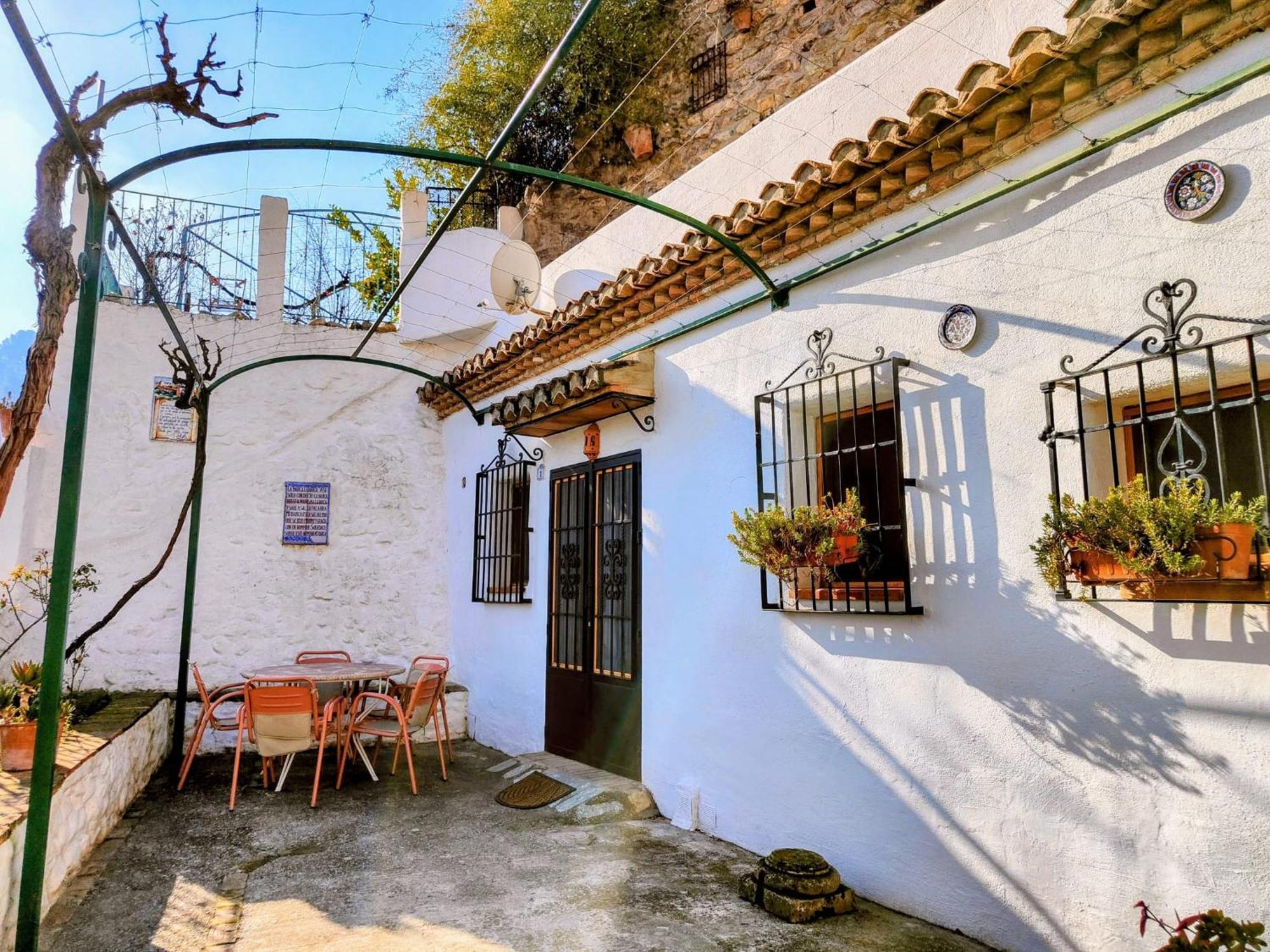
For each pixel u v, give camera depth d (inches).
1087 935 103.2
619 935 120.6
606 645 208.1
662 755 184.1
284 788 211.6
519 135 419.5
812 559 131.3
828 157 183.5
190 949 119.3
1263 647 89.8
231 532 274.4
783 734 151.6
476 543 278.8
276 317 291.9
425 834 171.8
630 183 412.8
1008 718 114.3
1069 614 108.1
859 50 326.3
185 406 221.9
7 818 116.1
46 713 112.3
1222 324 94.7
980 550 119.8
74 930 125.6
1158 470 106.9
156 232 286.0
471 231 302.8
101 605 254.4
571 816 181.2
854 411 135.0
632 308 199.3
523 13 404.8
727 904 131.6
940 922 121.5
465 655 284.4
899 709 130.0
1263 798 88.8
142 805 193.5
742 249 156.5
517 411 218.7
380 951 116.6
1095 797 103.8
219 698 241.6
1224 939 81.3
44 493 248.8
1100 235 108.3
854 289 144.1
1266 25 92.7
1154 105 103.9
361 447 297.3
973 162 123.7
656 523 191.3
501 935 121.2
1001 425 118.4
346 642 285.3
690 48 397.4
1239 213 94.6
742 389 168.1
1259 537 87.6
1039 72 110.2
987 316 121.6
